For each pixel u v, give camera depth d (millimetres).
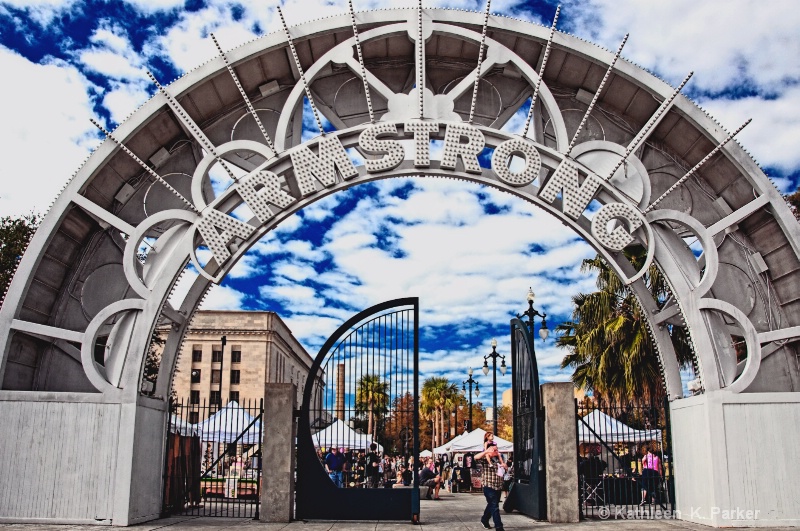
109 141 14523
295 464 15297
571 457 14375
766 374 14609
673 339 26422
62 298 14891
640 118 15766
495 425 33531
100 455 13477
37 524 13195
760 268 15078
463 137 15398
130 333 14273
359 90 15953
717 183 15406
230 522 14391
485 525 13555
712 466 13289
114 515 13250
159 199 15477
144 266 14914
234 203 15070
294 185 16016
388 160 14883
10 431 13516
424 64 15219
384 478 18406
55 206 14227
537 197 15023
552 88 16109
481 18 15375
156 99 14727
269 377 70688
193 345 71125
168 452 15477
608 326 27000
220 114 15836
